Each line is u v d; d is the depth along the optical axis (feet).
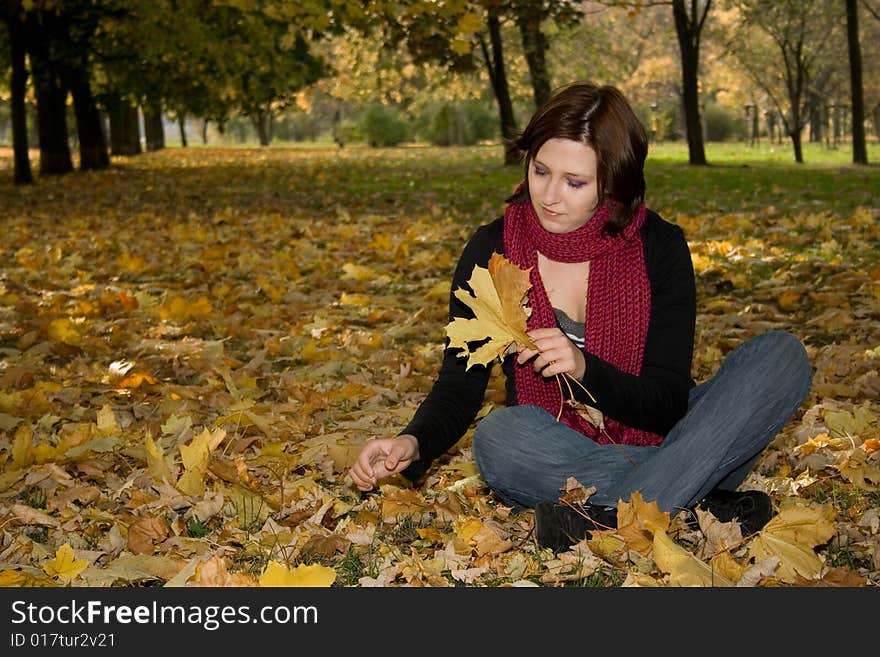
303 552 11.18
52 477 13.85
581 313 10.72
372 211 56.24
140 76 105.50
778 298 25.98
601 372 9.82
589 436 11.14
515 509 11.89
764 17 121.80
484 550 10.98
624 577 10.49
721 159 135.64
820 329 22.41
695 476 10.30
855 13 98.89
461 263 11.28
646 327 10.55
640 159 9.82
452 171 95.91
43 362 21.90
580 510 10.74
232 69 97.25
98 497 13.26
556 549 10.75
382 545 11.39
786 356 10.24
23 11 78.79
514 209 10.98
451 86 141.90
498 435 11.01
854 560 10.90
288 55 92.32
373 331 23.79
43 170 97.66
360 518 12.14
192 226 47.09
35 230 48.24
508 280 9.32
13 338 23.75
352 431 15.81
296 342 22.41
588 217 10.21
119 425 16.57
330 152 180.75
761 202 55.83
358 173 95.40
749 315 23.89
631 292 10.47
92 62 98.63
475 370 11.23
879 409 15.93
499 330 9.34
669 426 10.51
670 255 10.69
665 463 10.37
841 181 70.08
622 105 9.69
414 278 31.89
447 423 10.84
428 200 63.05
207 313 25.53
